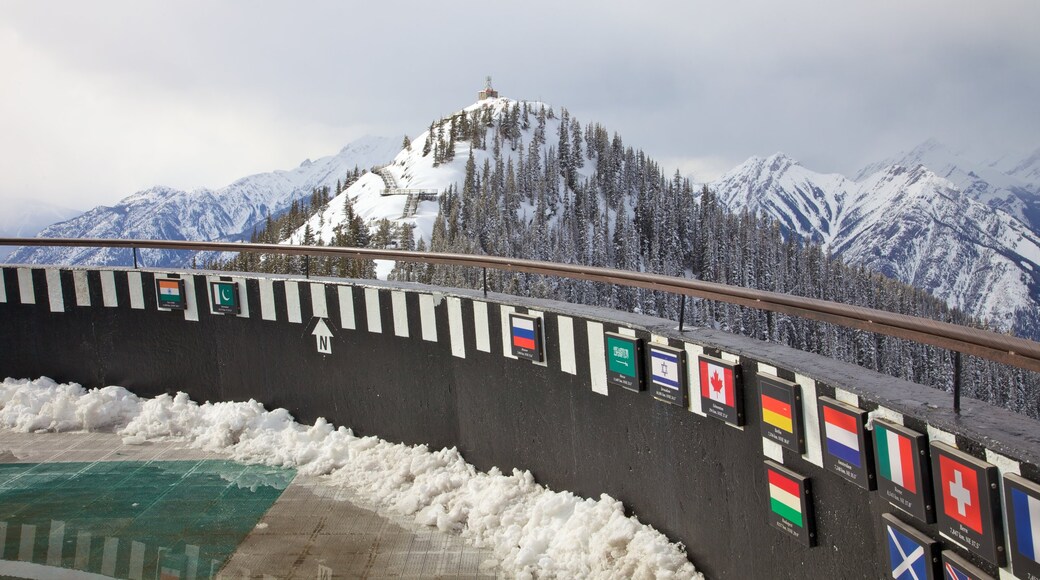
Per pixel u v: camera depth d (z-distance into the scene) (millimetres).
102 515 5285
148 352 7680
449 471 5750
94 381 7930
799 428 3248
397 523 5109
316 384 6836
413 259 6148
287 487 5754
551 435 5145
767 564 3570
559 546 4539
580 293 109812
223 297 7250
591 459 4840
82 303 7867
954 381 2621
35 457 6438
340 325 6609
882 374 3117
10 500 5559
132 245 7777
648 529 4375
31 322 8070
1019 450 2230
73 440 6844
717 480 3879
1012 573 2283
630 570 4211
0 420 7191
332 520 5172
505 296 5598
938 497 2539
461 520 5082
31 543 4863
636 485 4512
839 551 3104
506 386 5445
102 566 4547
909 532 2670
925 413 2602
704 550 4023
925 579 2615
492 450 5641
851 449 2924
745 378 3611
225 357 7348
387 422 6379
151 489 5738
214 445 6625
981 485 2350
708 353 3830
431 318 5961
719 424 3832
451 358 5859
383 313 6289
